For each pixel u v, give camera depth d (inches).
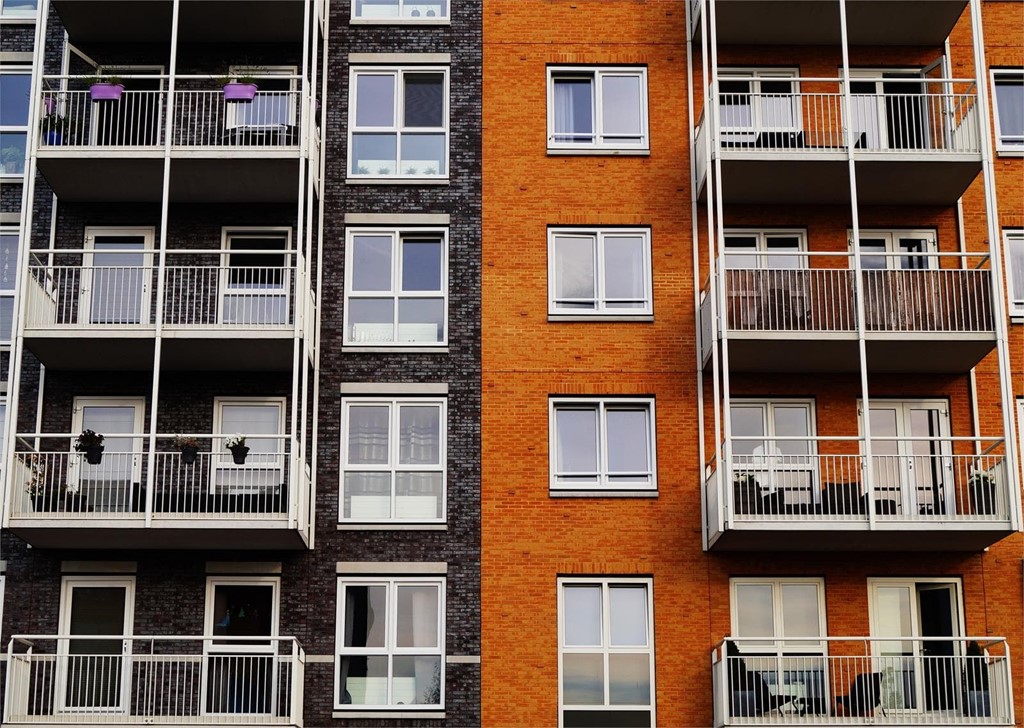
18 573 973.2
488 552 975.0
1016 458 964.0
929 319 976.9
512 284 1027.9
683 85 1076.5
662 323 1022.4
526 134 1061.1
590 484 992.9
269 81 1077.8
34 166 991.6
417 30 1084.5
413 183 1048.2
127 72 1080.2
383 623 965.8
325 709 944.9
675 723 947.3
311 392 1006.4
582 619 969.5
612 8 1091.3
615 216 1044.5
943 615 981.2
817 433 1014.4
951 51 1093.1
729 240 1056.8
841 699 933.2
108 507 979.3
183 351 982.4
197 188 1031.0
